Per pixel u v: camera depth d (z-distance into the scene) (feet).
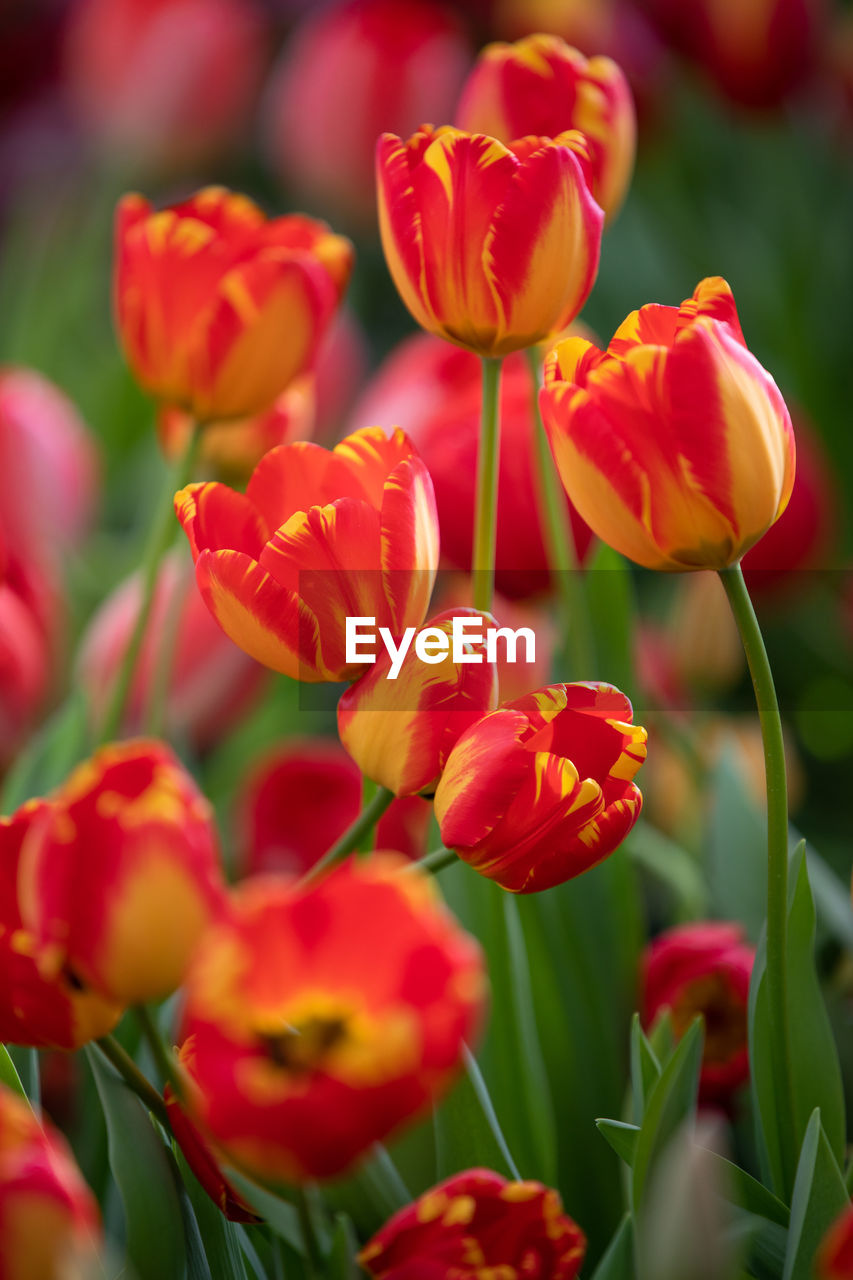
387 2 5.99
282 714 3.89
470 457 2.89
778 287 5.58
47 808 1.78
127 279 2.57
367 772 2.00
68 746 2.81
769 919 2.06
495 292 2.14
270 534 2.07
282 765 2.84
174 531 2.63
